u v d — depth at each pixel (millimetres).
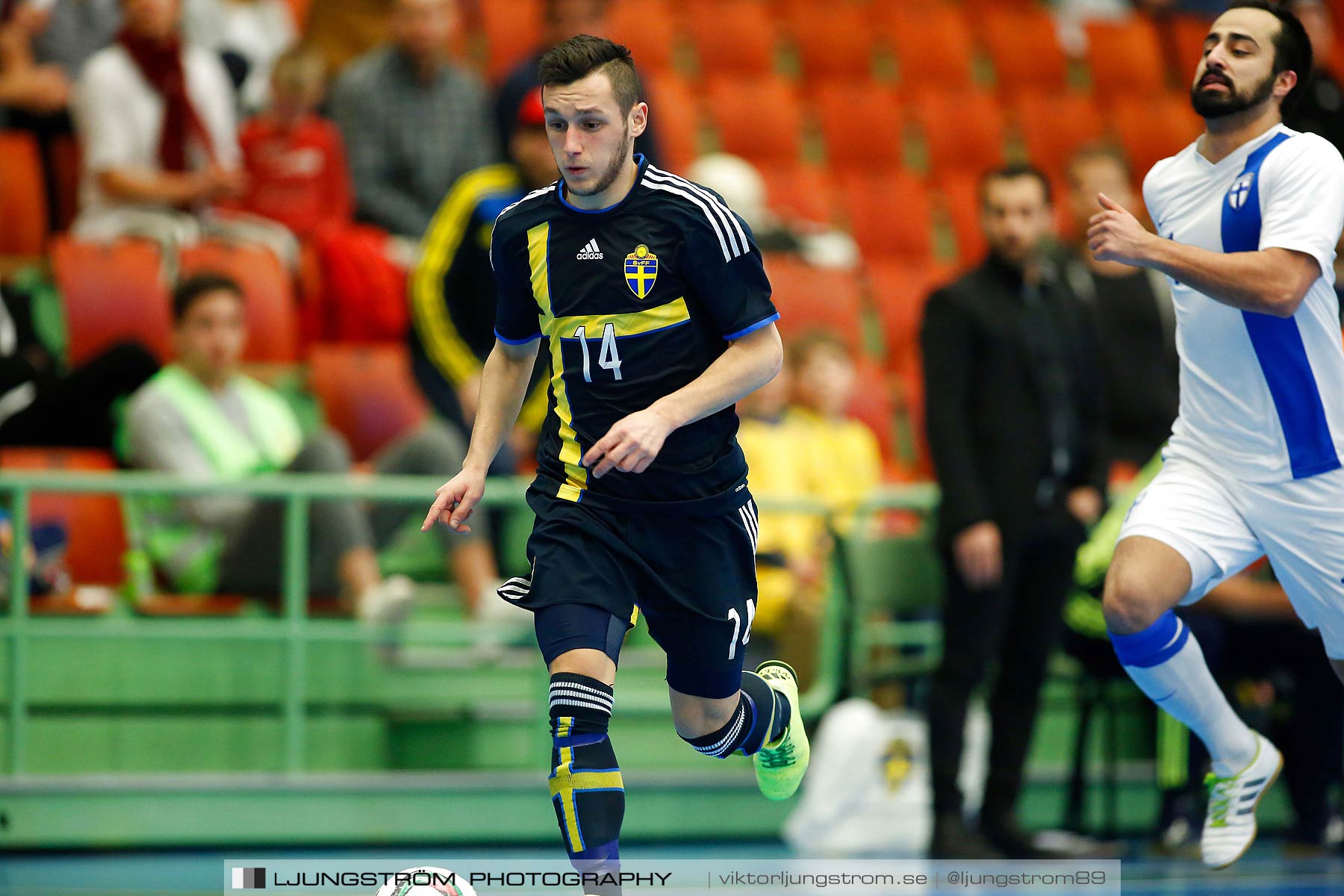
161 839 21844
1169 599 15078
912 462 32031
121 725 22344
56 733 22094
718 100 40781
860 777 23234
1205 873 21922
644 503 13578
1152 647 15352
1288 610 23422
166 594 22781
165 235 29031
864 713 23531
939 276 35656
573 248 13453
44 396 24328
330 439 23469
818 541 25266
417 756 23625
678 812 23906
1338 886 20891
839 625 24516
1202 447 15531
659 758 24625
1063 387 21875
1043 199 21766
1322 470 15008
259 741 22875
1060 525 21844
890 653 25719
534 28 41219
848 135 42344
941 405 21562
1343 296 22594
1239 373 15141
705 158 39875
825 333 26844
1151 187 15797
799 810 24109
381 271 28781
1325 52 36781
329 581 22953
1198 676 15570
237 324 24219
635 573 13719
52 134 31312
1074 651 24016
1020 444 21547
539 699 23828
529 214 13664
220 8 36344
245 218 31062
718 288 13297
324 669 23250
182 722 22594
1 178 30422
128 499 22719
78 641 22203
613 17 42969
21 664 21625
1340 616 15500
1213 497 15312
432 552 24750
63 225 31172
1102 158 26672
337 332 28766
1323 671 23766
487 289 24469
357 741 23359
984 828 21984
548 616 13359
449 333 24594
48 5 33750
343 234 29000
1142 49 49156
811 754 24297
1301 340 14898
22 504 21562
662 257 13266
